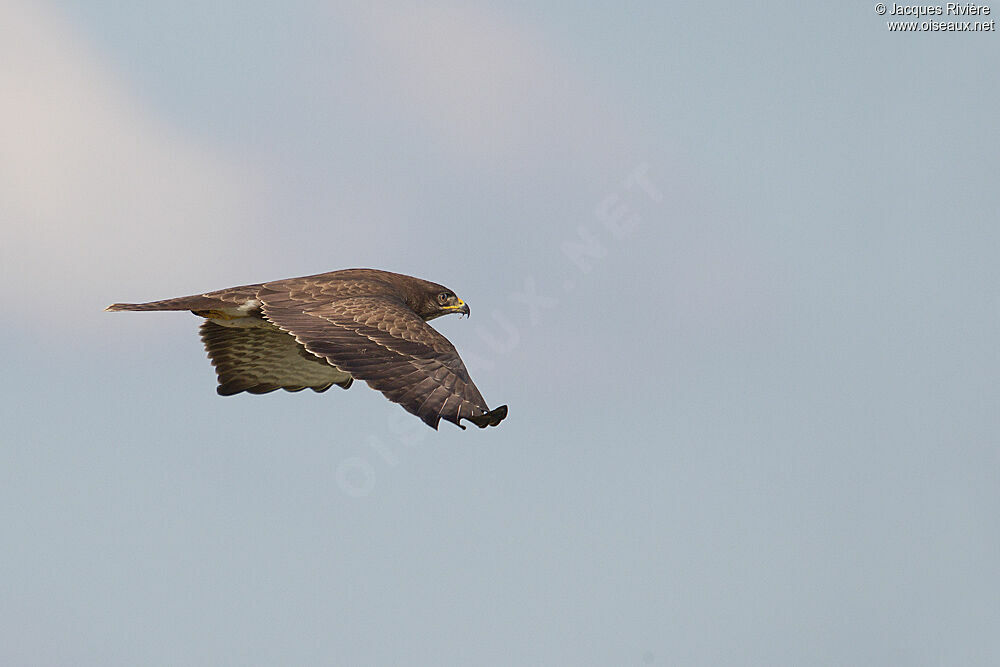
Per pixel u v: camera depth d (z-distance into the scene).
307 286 12.77
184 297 12.77
